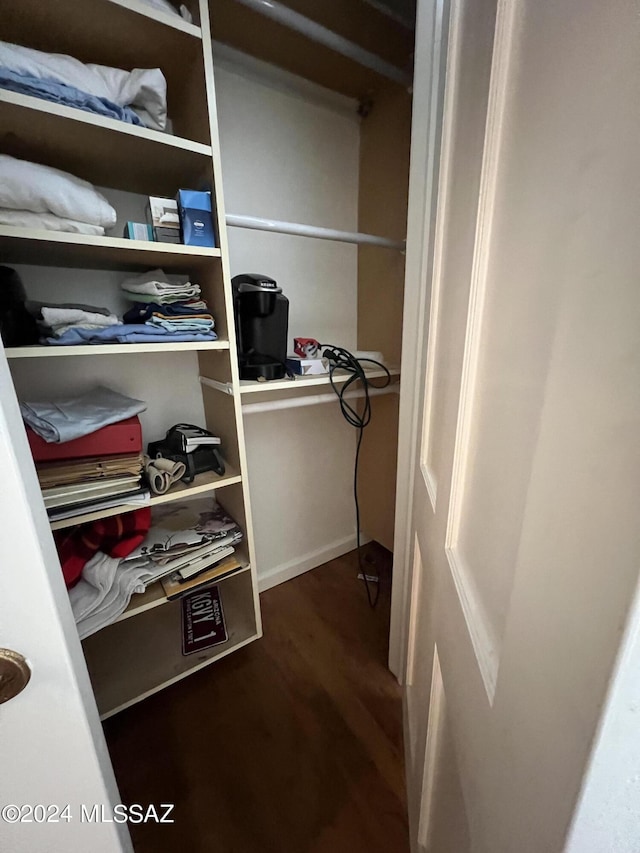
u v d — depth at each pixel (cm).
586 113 21
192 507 130
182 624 128
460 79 52
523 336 30
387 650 133
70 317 82
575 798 21
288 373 116
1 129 72
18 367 101
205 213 88
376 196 141
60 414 88
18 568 31
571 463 21
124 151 82
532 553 26
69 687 35
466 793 41
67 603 42
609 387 18
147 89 78
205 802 91
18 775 35
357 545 187
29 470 36
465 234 46
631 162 16
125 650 118
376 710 113
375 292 150
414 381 91
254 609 121
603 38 19
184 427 118
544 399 26
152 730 108
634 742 19
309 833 85
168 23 72
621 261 17
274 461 158
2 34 73
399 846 83
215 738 105
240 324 108
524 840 26
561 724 22
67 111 68
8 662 31
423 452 80
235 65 114
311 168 136
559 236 24
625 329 17
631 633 17
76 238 74
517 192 32
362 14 99
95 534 100
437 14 68
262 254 133
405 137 126
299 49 109
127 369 117
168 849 83
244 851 83
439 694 59
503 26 33
